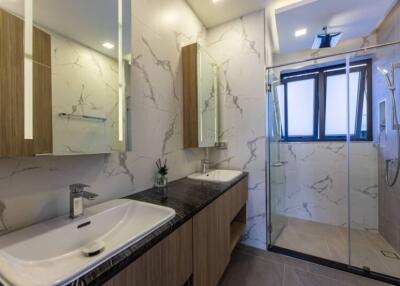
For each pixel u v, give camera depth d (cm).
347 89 229
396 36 184
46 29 86
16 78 74
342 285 153
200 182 171
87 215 94
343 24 214
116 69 119
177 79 181
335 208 255
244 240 216
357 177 238
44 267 70
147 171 148
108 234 98
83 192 94
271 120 221
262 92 207
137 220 106
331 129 264
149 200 121
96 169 112
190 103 186
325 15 199
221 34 225
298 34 233
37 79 82
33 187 86
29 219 84
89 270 56
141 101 141
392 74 192
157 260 79
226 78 224
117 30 119
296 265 178
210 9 203
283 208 261
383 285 152
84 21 104
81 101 102
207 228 121
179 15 182
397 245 191
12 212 79
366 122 231
